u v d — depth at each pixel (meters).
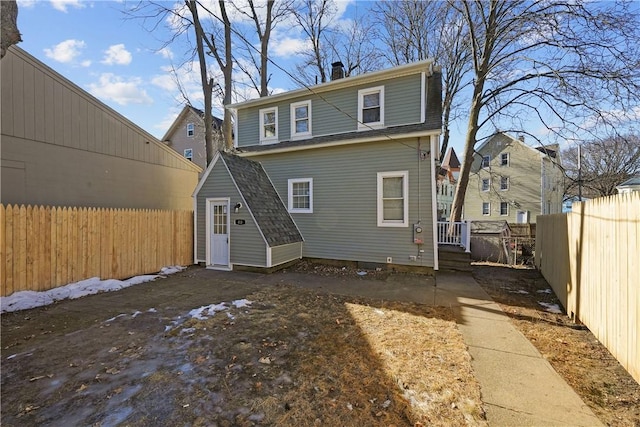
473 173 27.28
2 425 2.21
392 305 5.32
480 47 12.63
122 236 7.40
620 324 3.12
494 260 11.73
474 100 12.18
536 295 6.09
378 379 2.87
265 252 8.17
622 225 3.10
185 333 3.98
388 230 8.65
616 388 2.74
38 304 5.23
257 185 9.49
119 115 10.21
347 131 9.72
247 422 2.26
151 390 2.67
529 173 24.55
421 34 16.17
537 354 3.41
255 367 3.08
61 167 8.41
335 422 2.26
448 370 3.04
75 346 3.60
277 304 5.34
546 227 7.32
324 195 9.55
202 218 9.27
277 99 10.88
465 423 2.26
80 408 2.42
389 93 9.12
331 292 6.22
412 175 8.36
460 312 4.96
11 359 3.27
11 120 7.33
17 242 5.44
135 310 5.00
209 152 11.82
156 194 11.71
